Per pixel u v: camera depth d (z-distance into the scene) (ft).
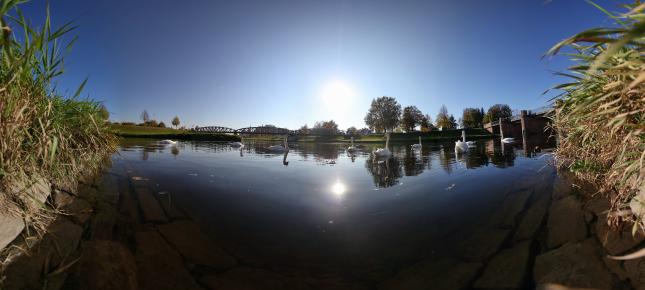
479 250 10.41
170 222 12.59
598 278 7.56
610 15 7.67
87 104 17.81
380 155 41.04
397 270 9.85
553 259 8.87
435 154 43.24
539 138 73.20
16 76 9.47
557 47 5.75
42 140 10.57
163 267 9.36
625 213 9.52
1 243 8.11
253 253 11.01
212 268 9.79
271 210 15.11
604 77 10.14
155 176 19.95
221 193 17.22
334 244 11.76
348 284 9.21
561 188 14.55
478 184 18.58
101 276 8.21
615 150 10.46
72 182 13.96
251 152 46.39
